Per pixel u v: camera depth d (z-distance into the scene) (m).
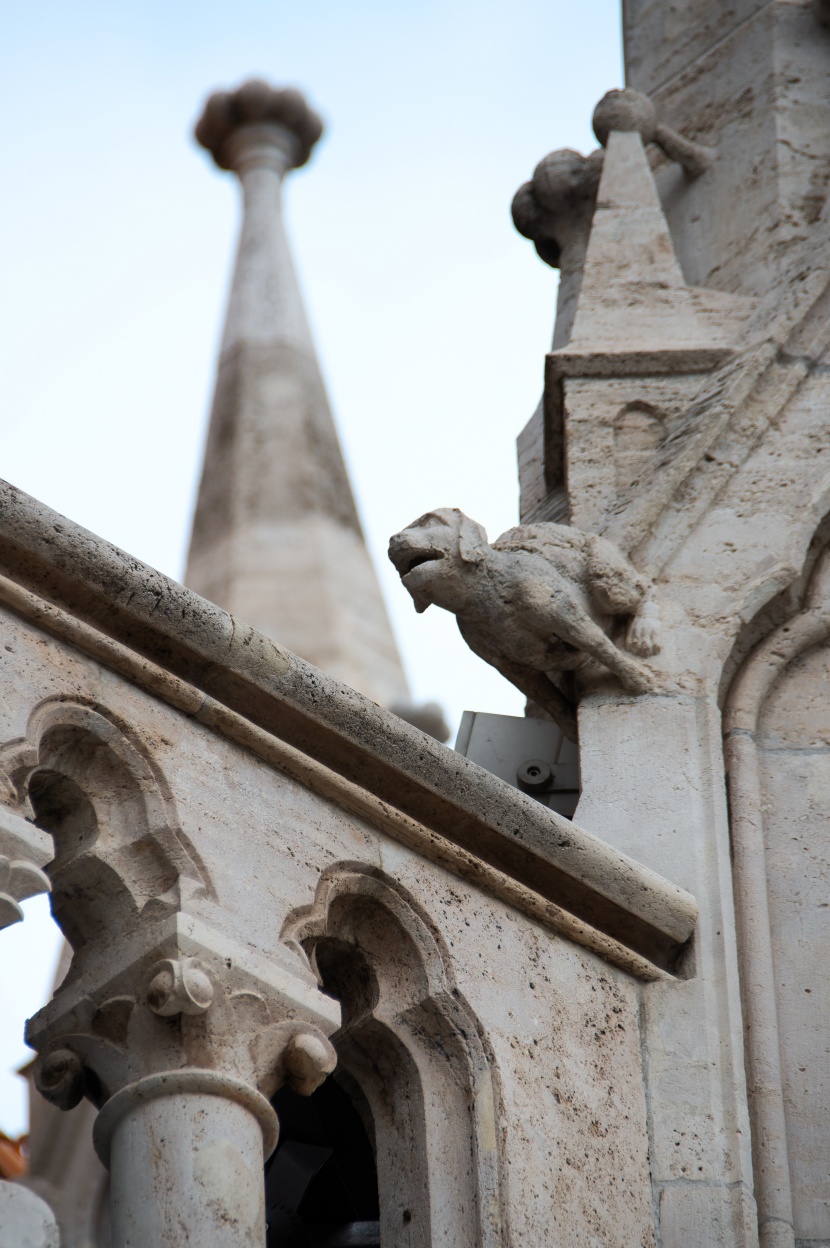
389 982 8.48
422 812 8.74
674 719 9.82
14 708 7.68
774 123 12.45
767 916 9.42
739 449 10.59
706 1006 9.02
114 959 7.78
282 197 20.45
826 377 10.83
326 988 8.56
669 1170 8.62
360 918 8.52
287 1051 7.77
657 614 10.04
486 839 8.87
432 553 9.88
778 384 10.79
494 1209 8.08
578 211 12.56
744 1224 8.52
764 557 10.27
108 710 7.98
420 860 8.66
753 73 12.80
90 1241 9.82
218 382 18.42
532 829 8.89
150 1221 7.28
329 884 8.30
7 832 7.34
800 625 10.27
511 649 9.98
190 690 8.18
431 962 8.48
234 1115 7.54
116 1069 7.70
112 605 8.09
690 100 13.01
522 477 12.08
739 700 10.05
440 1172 8.20
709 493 10.46
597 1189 8.39
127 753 7.97
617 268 11.66
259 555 16.83
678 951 9.22
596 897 9.06
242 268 19.50
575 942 8.98
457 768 8.73
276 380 18.17
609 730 9.84
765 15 13.02
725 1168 8.65
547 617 9.85
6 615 7.90
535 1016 8.64
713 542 10.33
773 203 12.10
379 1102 8.45
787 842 9.70
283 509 17.16
